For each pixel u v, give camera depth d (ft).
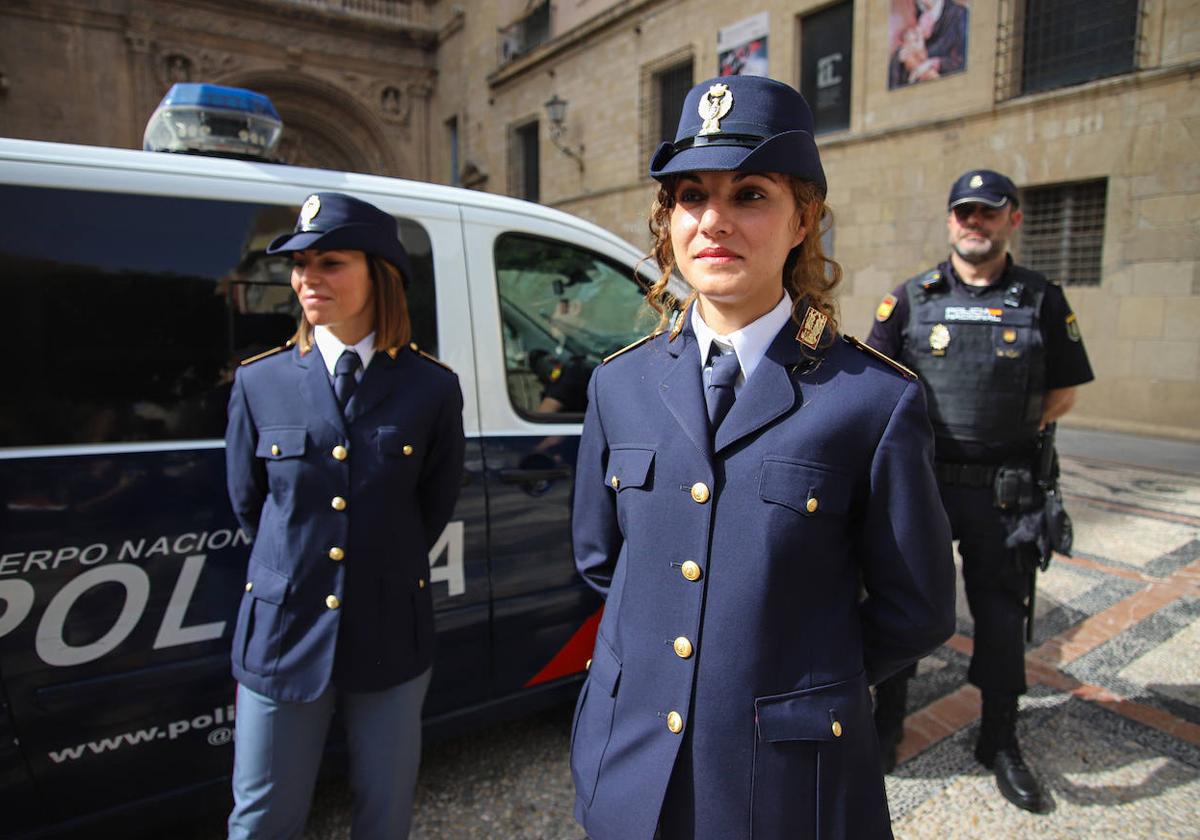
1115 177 25.17
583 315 8.21
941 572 3.55
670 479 3.58
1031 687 9.05
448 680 6.88
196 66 53.78
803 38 35.45
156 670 5.54
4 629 5.02
